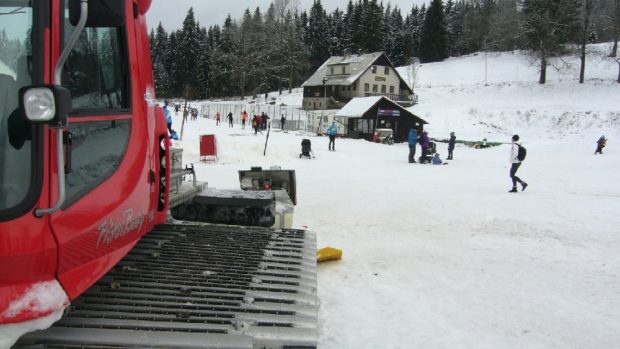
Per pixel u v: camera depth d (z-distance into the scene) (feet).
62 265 7.95
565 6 199.93
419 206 36.83
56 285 7.87
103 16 7.70
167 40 371.97
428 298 18.12
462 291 18.99
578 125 156.56
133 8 11.48
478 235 28.25
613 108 161.27
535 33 210.18
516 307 17.44
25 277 7.38
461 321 16.08
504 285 19.81
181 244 13.44
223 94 332.60
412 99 222.28
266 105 257.75
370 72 236.02
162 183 14.02
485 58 285.64
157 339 8.46
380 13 365.61
